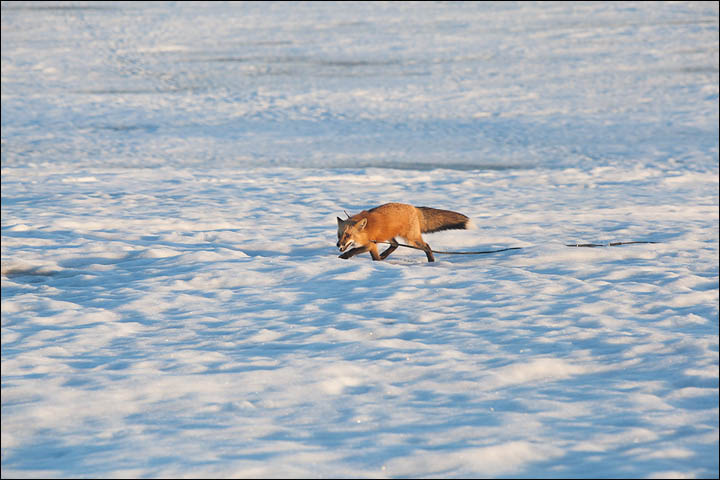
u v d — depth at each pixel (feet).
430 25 261.44
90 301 34.19
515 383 23.09
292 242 49.70
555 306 32.63
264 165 98.63
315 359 25.25
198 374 23.73
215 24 271.28
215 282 37.93
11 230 52.49
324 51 217.97
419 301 33.71
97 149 110.32
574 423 19.22
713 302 33.42
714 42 208.44
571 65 188.34
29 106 147.84
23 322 30.42
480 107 146.20
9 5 315.17
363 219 39.04
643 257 44.80
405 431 18.74
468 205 66.95
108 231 53.11
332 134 124.67
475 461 16.52
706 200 71.92
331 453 17.12
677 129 123.24
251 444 17.74
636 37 222.07
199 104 152.25
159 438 18.29
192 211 61.77
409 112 142.82
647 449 17.20
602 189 78.89
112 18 284.61
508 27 251.19
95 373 23.67
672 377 23.29
